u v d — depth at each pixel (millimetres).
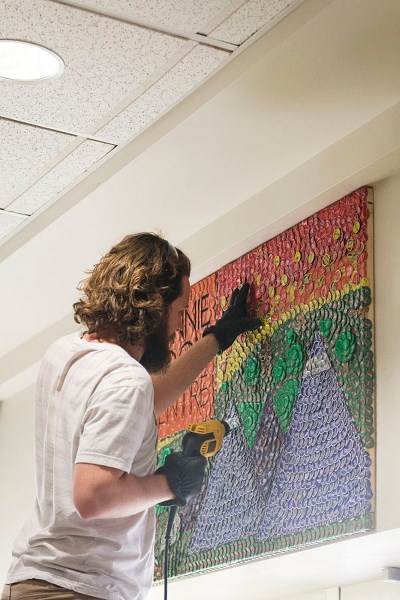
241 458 2961
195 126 2822
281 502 2754
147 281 2020
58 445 1911
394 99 2566
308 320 2805
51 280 3996
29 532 1944
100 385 1850
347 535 2514
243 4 2389
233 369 3076
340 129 2725
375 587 2984
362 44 2377
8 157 3209
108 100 2855
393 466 2439
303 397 2754
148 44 2582
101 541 1868
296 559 2760
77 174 3303
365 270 2641
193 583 3199
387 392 2514
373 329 2604
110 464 1746
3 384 4695
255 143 2855
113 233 3568
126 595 1892
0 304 4262
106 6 2443
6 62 2693
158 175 3121
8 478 4660
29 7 2457
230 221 3201
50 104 2891
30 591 1839
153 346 2059
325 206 2838
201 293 3355
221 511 2994
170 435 3328
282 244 2990
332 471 2598
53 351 2041
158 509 3309
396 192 2639
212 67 2656
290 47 2420
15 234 3779
